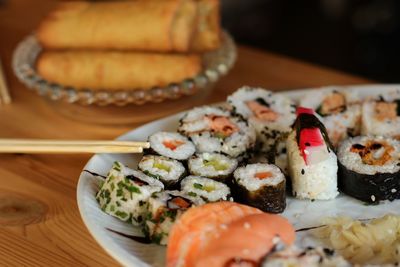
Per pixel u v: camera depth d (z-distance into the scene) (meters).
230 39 0.59
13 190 0.44
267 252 0.32
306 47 1.10
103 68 0.53
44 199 0.43
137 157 0.43
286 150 0.42
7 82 0.58
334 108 0.47
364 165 0.40
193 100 0.53
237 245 0.32
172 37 0.54
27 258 0.38
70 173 0.45
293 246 0.33
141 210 0.37
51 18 0.58
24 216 0.41
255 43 1.12
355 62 1.04
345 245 0.37
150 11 0.54
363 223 0.39
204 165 0.41
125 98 0.49
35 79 0.51
